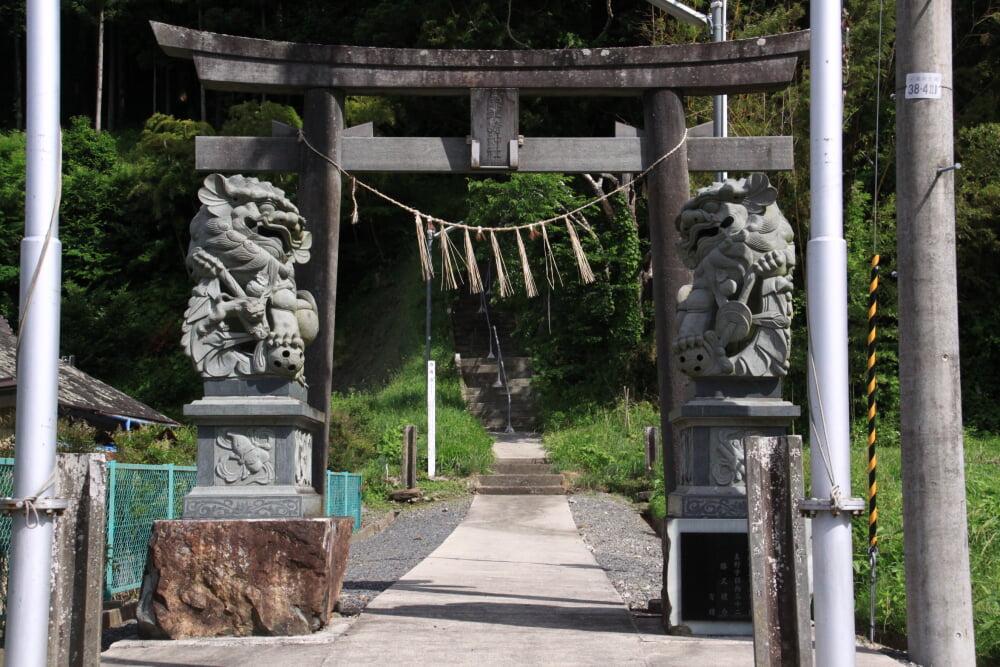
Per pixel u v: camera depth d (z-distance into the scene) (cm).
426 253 820
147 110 4459
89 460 420
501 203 2367
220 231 686
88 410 1730
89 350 2873
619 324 2539
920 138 622
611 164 793
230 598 635
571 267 2503
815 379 452
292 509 667
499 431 2525
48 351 423
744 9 2414
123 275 3253
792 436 414
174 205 3162
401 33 2930
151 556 639
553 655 590
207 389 687
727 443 680
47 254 427
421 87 790
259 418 677
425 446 2202
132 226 3306
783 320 686
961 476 603
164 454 1238
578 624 703
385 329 2989
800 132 2041
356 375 2850
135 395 2770
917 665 587
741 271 688
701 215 699
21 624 395
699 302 692
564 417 2498
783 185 1977
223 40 770
